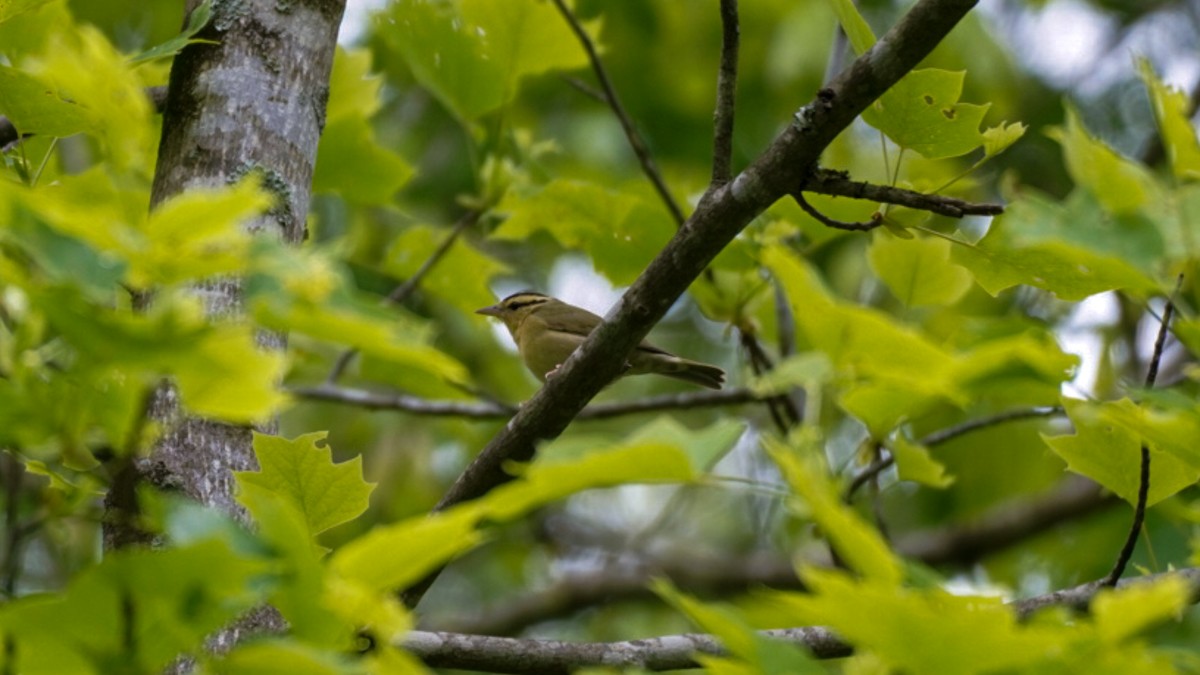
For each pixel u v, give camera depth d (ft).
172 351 14.98
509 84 44.34
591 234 43.29
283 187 28.30
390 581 16.34
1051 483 65.72
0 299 18.66
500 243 74.02
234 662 15.58
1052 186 71.20
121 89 19.94
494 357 66.95
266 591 16.34
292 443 22.89
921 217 29.55
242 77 28.89
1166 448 22.09
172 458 25.26
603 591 66.90
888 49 27.30
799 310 19.24
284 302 15.08
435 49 43.88
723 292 42.86
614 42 74.23
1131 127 71.15
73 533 44.75
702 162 73.05
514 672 28.25
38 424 16.76
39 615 15.71
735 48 29.01
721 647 28.53
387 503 64.08
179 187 27.91
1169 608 14.71
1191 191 20.68
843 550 16.34
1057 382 19.02
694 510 75.31
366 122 43.14
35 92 24.82
